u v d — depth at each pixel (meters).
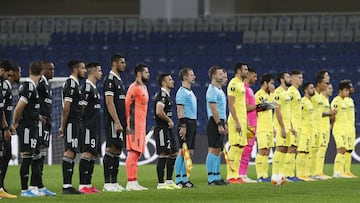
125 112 47.41
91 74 45.97
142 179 61.47
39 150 44.53
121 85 47.03
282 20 119.75
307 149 61.62
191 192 45.78
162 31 118.06
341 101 65.25
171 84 50.09
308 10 128.88
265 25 119.44
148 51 114.69
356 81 107.75
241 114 55.00
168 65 112.50
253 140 57.88
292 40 117.12
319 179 61.84
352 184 54.31
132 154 48.34
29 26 122.94
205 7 125.25
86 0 132.38
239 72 55.00
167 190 47.66
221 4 124.00
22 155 43.97
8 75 44.12
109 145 46.94
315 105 63.09
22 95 43.06
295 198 41.38
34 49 116.50
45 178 62.94
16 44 119.12
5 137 43.44
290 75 61.31
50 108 45.72
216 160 53.12
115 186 47.84
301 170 61.72
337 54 112.69
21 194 44.22
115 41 117.75
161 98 49.62
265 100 59.41
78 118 45.03
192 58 113.12
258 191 46.72
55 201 39.53
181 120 51.19
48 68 45.53
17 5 133.12
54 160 88.62
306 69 110.62
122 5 131.50
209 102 52.56
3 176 44.34
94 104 45.78
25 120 43.47
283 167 59.34
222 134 52.94
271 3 129.50
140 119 48.47
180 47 115.12
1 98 43.16
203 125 101.38
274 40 117.44
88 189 46.09
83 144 45.53
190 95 51.69
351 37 116.69
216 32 117.25
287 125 59.19
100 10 132.12
